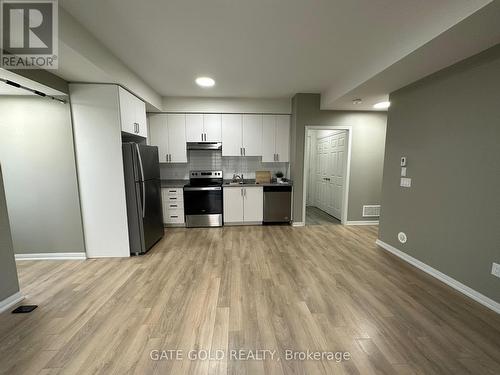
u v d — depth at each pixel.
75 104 2.74
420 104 2.62
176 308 1.97
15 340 1.62
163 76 3.20
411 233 2.80
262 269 2.70
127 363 1.44
